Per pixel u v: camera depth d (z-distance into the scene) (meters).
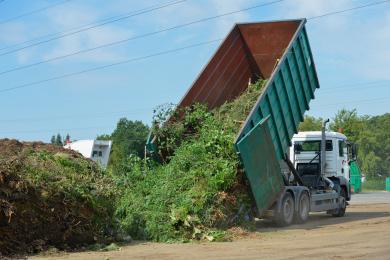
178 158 14.42
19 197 10.62
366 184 69.25
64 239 11.24
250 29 18.19
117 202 12.89
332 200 19.44
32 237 10.81
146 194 13.88
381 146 103.12
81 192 11.57
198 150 14.32
